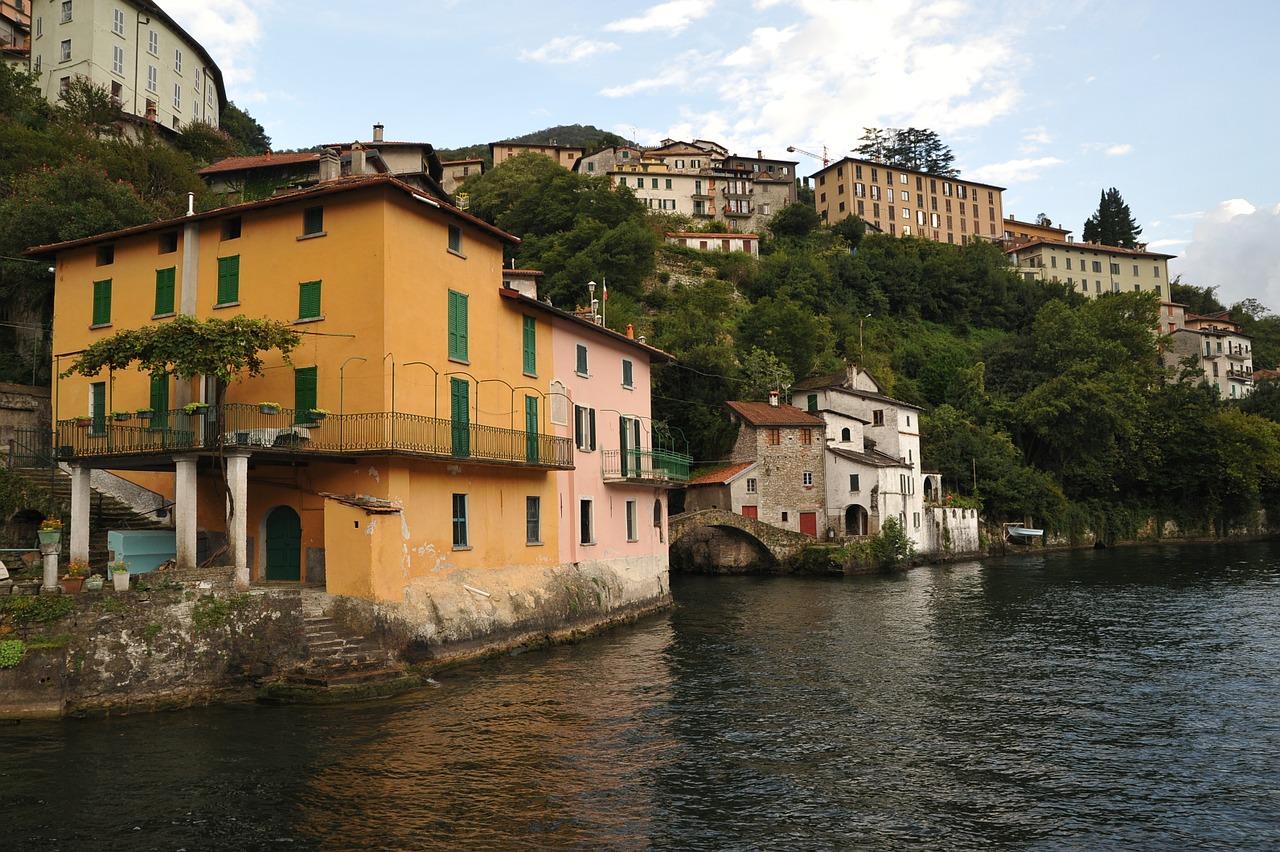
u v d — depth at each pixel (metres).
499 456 26.98
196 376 23.73
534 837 12.78
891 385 87.88
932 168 156.38
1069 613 36.38
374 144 62.16
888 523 57.09
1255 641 29.50
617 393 36.28
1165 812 14.20
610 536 34.59
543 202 90.12
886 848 12.68
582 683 22.89
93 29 56.56
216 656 19.38
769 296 97.25
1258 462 84.44
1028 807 14.37
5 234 33.00
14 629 17.55
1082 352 88.62
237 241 25.12
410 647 22.42
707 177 122.94
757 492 59.66
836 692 22.23
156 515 26.42
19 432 29.02
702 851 12.45
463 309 26.41
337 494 22.94
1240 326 150.50
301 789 14.49
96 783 14.54
